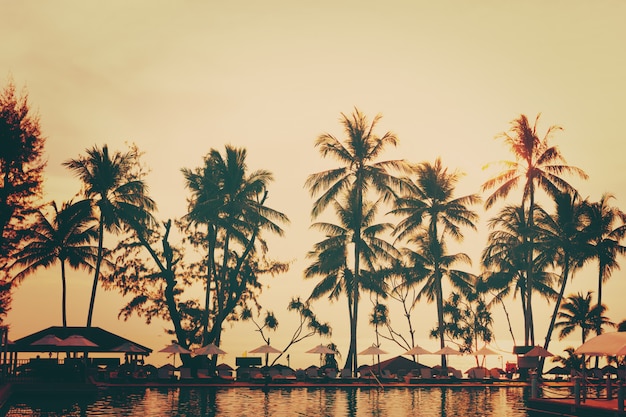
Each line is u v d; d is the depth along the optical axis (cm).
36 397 4303
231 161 6762
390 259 6994
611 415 3123
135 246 7281
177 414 3428
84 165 6612
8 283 5162
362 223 6981
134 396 4500
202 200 7062
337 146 6762
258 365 6356
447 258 7125
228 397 4494
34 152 5150
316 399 4406
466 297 8012
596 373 6381
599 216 7156
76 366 5244
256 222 6869
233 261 7469
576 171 6931
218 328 6644
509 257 7338
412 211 7106
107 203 6600
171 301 6919
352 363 6469
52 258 6619
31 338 5762
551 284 7438
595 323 8331
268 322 7350
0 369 4781
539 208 7156
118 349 5812
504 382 6088
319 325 7288
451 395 4825
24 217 5184
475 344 7988
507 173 7088
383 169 6762
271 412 3578
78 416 3303
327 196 6731
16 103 5097
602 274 7362
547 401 3569
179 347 5884
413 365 6347
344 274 7181
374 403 4141
